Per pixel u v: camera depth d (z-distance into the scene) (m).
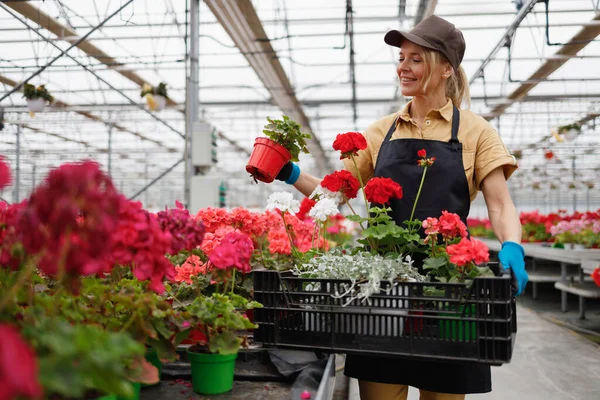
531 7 5.99
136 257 1.04
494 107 11.51
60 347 0.62
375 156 1.92
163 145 16.12
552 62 8.09
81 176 0.76
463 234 1.48
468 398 3.27
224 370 1.40
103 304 1.23
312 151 17.17
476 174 1.75
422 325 1.29
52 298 1.15
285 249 2.42
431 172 1.71
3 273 1.10
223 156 19.89
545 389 3.44
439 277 1.43
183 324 1.32
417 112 1.83
